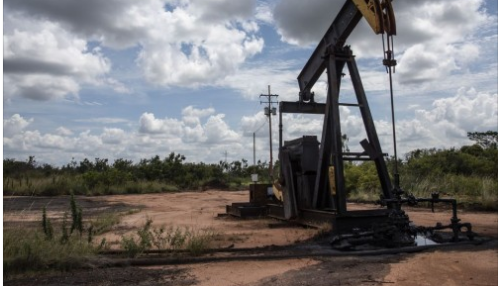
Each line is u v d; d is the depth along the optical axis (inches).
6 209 605.9
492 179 819.4
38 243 273.7
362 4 396.5
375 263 280.1
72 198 329.1
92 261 275.9
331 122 445.7
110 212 638.5
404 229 335.9
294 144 514.3
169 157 1726.1
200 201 930.7
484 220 492.1
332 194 416.8
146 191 1359.5
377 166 427.2
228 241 367.2
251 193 605.0
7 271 250.8
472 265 271.0
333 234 388.8
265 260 292.0
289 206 473.4
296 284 232.2
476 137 1498.5
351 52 450.9
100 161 1690.5
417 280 237.3
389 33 362.6
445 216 533.6
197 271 263.0
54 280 241.8
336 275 249.6
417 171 919.7
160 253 305.9
